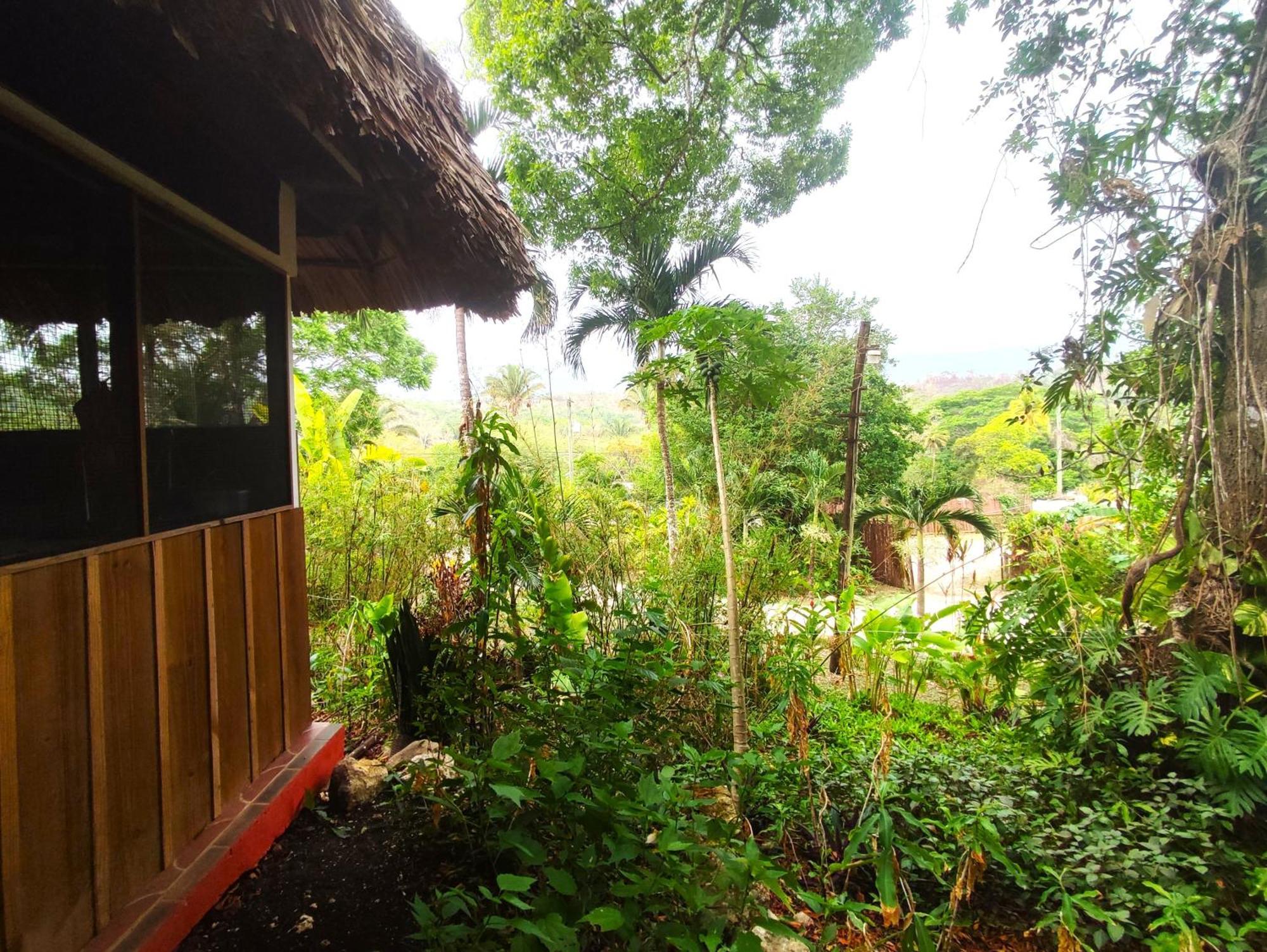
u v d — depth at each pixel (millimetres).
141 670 1666
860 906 1570
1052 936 2020
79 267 1532
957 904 1884
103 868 1518
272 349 2441
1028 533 4141
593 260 7668
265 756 2303
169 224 1857
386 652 3338
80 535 1503
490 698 2387
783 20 5566
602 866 1507
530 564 3283
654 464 10359
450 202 2270
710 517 4664
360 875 1937
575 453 10086
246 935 1665
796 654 3816
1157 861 2053
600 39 5645
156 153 1786
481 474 2912
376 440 12359
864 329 6309
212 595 1985
